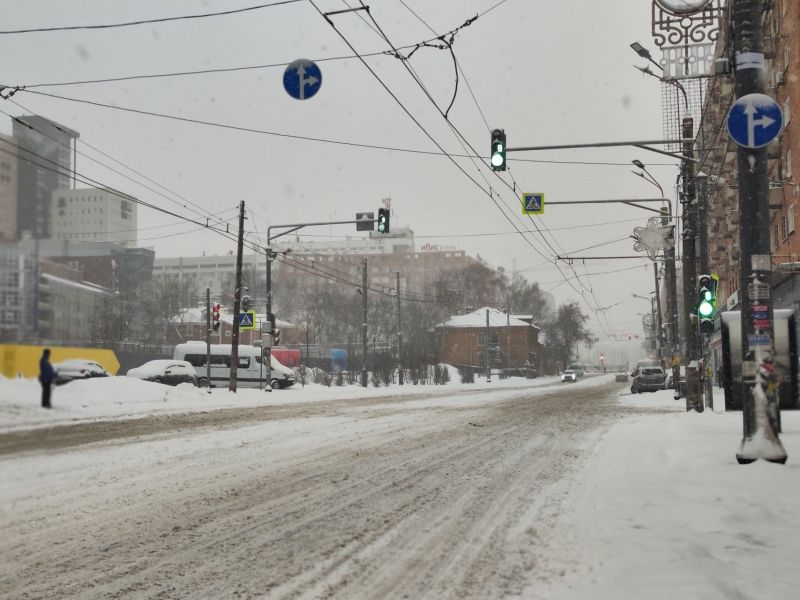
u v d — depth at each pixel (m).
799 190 26.97
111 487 8.40
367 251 137.12
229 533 6.21
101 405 20.56
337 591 4.62
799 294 26.42
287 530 6.33
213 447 12.43
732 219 39.12
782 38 29.00
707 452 10.46
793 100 27.45
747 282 9.20
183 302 79.31
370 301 96.44
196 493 8.07
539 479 9.23
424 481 9.02
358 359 59.91
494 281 111.06
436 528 6.43
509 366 86.06
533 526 6.46
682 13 13.52
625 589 4.41
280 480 8.99
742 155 9.22
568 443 13.60
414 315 92.56
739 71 9.30
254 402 27.30
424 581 4.82
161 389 25.70
